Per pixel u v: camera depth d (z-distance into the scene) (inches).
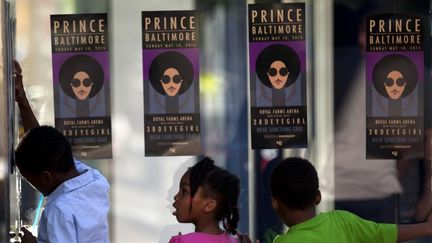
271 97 285.0
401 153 286.2
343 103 285.1
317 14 282.8
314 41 283.7
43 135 233.1
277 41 283.3
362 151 286.5
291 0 282.4
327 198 287.1
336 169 286.7
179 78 283.6
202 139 285.1
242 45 283.3
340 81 284.7
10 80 239.9
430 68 284.2
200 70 283.7
